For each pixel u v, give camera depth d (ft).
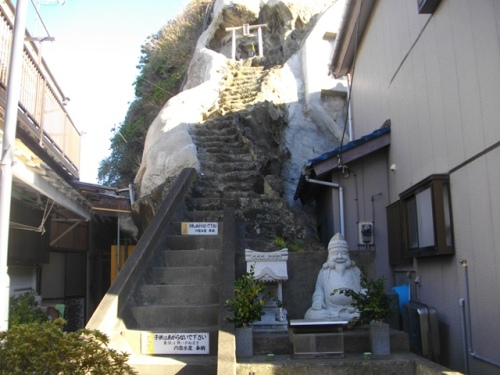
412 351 20.63
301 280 21.47
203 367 17.01
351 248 27.99
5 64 22.74
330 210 29.45
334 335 17.67
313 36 44.39
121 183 58.59
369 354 17.22
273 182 30.76
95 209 34.58
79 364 13.02
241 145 34.55
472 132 17.12
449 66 19.06
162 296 21.21
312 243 26.37
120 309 19.34
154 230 23.44
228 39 59.21
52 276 36.35
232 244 22.13
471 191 17.30
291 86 43.75
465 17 17.46
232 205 27.96
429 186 20.03
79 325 40.81
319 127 41.52
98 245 47.03
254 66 52.13
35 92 26.27
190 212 26.91
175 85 60.49
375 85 31.12
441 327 20.25
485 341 16.35
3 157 15.78
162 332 18.61
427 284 22.11
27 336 12.89
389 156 28.09
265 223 26.63
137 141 59.57
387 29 28.07
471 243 17.42
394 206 26.16
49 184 24.77
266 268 19.97
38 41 25.34
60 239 37.04
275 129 39.86
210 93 41.75
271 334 19.16
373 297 18.07
